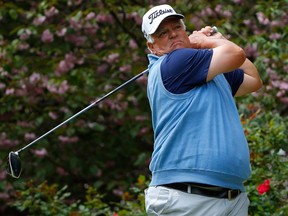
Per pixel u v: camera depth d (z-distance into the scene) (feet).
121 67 108.27
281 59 88.69
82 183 114.52
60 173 113.29
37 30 107.96
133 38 109.70
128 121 112.16
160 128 50.72
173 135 49.49
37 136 111.96
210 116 49.14
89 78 107.76
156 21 51.26
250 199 67.15
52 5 107.96
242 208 50.42
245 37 99.25
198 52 49.67
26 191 85.46
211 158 48.49
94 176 113.91
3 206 112.06
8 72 108.58
